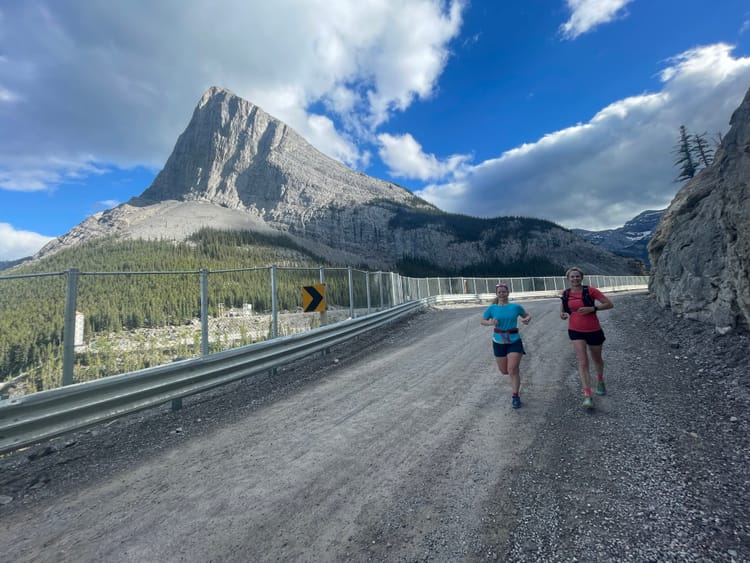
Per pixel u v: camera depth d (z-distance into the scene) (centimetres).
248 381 733
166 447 429
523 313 511
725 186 618
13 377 452
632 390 523
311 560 228
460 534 247
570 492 291
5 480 362
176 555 240
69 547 255
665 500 273
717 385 500
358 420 480
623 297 1888
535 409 480
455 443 393
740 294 589
